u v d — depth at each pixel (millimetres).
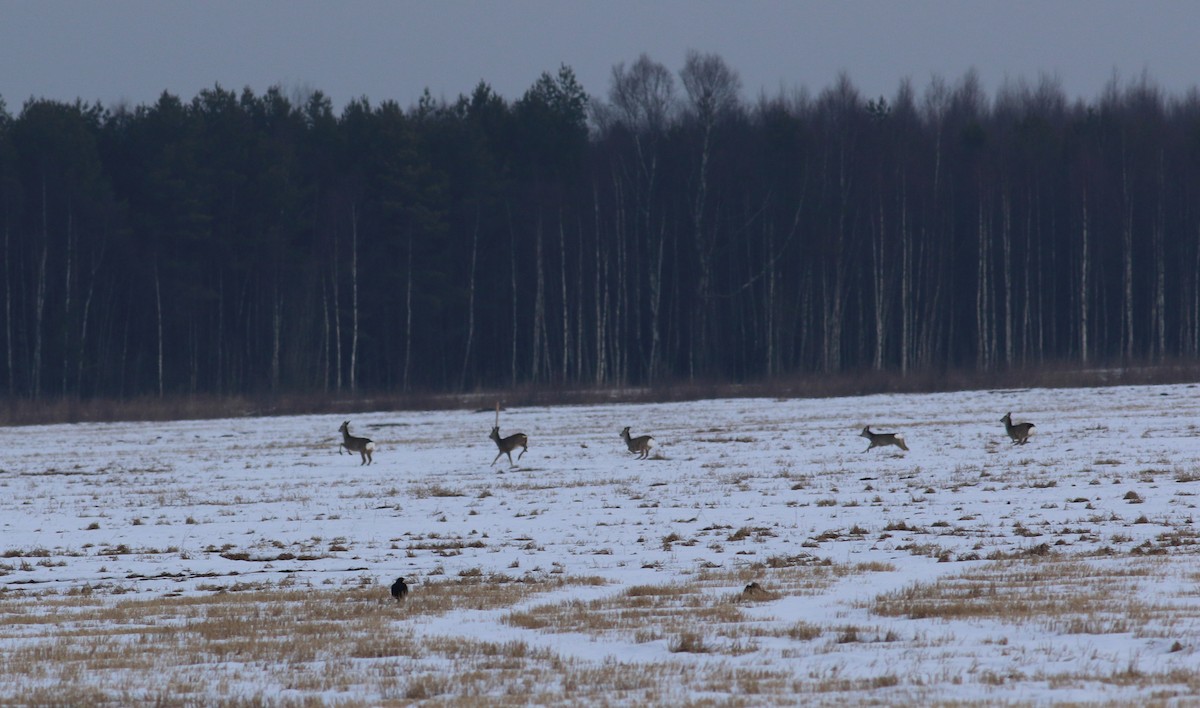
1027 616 48469
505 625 51500
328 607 58125
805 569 66562
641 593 59219
